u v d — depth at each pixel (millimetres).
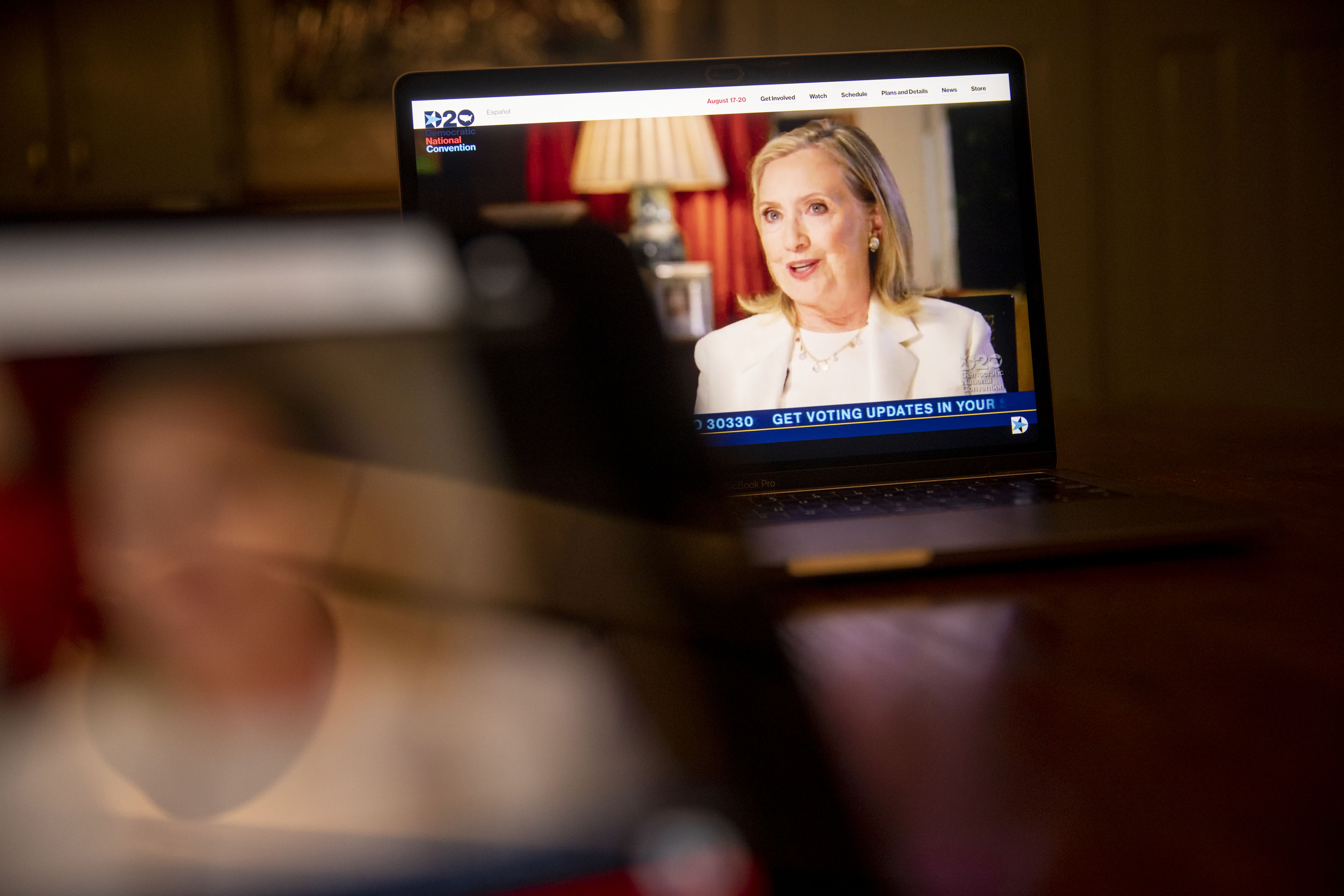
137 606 238
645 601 249
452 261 297
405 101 633
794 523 516
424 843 204
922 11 2449
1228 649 356
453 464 274
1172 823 237
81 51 2318
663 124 645
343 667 230
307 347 275
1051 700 314
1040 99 2500
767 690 237
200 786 214
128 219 276
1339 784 253
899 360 644
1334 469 725
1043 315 656
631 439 273
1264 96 2525
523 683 232
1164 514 506
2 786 213
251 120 2375
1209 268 2570
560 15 2369
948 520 511
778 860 209
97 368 260
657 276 635
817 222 642
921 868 220
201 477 258
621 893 202
